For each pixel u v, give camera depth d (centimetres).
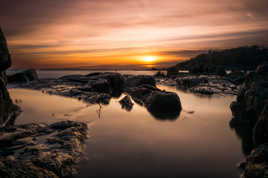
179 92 2902
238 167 705
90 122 1283
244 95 1299
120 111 1641
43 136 929
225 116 1469
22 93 2709
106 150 842
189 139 981
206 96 2498
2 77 1523
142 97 2272
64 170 654
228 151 839
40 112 1530
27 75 4919
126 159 763
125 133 1068
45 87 3328
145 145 902
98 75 4156
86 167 702
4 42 1382
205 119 1382
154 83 3550
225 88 3125
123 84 3688
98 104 1938
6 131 962
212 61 14300
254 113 1145
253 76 1317
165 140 964
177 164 728
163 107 1617
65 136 917
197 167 707
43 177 558
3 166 502
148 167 706
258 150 683
